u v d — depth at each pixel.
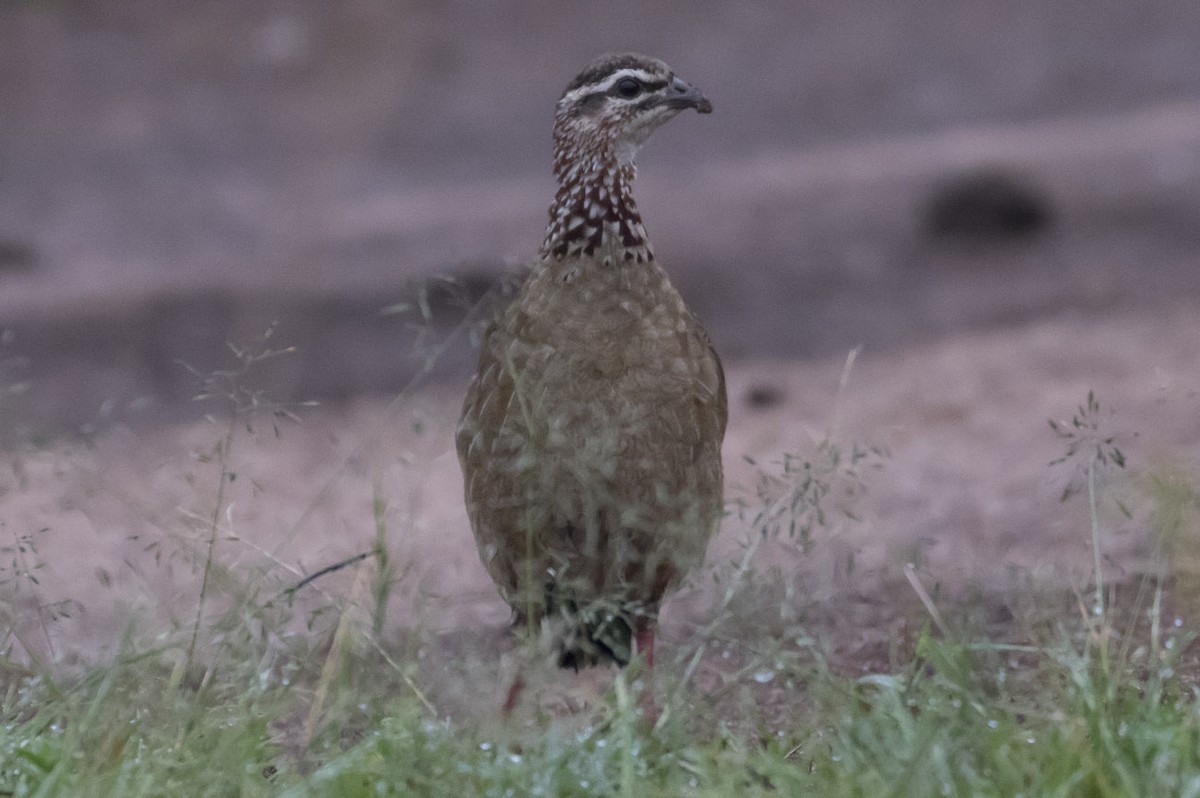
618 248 8.62
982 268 23.44
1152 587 9.18
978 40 38.28
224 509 10.70
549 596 8.60
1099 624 8.15
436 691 7.71
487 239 25.44
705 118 34.94
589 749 6.95
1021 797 6.16
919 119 34.03
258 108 34.22
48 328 21.52
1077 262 23.20
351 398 18.08
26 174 31.83
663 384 8.49
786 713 7.71
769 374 18.75
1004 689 7.42
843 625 9.12
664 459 8.49
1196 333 18.22
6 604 9.37
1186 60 36.28
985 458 13.46
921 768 6.28
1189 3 39.66
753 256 24.58
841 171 28.75
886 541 9.87
